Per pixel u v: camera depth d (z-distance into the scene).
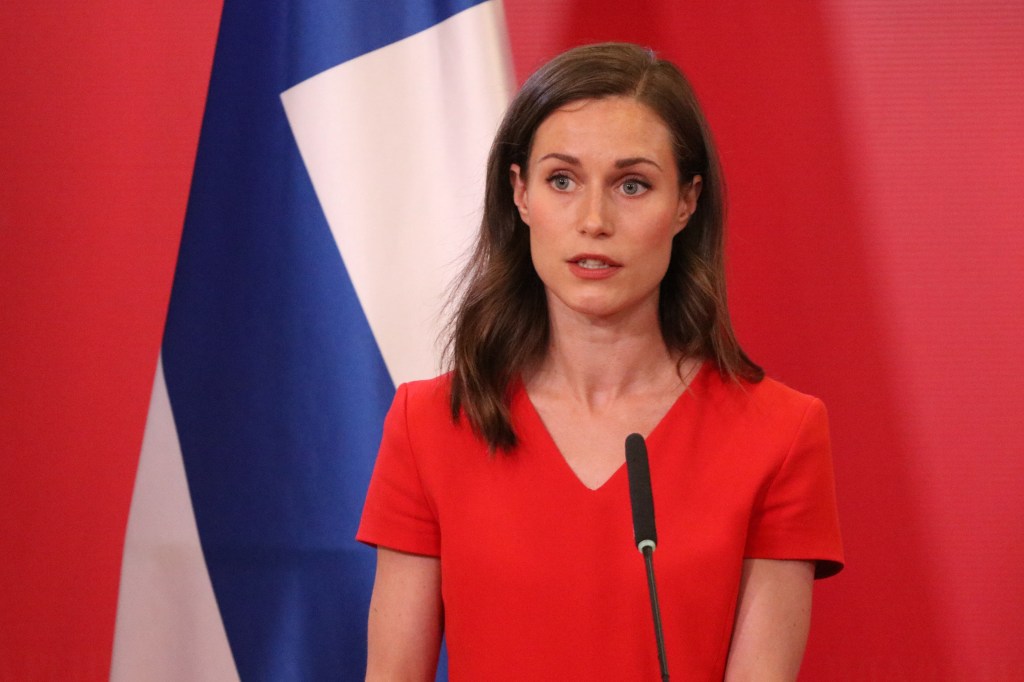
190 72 8.18
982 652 7.75
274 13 7.60
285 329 7.43
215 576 7.42
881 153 8.00
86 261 8.12
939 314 7.91
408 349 7.36
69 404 8.05
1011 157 7.94
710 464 4.92
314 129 7.51
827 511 4.98
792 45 8.08
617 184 4.77
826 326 7.98
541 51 8.17
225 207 7.48
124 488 8.01
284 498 7.40
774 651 4.81
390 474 5.15
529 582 4.74
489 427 4.97
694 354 5.21
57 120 8.16
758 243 8.05
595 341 5.07
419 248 7.40
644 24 8.15
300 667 7.39
